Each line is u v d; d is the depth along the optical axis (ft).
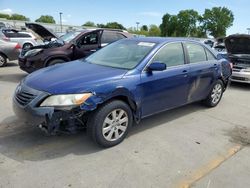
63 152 12.96
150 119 17.78
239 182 11.38
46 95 12.15
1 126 15.38
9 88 23.98
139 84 14.19
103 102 12.84
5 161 11.94
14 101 13.42
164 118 18.13
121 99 13.85
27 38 54.75
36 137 14.28
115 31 29.73
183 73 16.87
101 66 15.23
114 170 11.73
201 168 12.25
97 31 28.32
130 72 14.14
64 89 12.21
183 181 11.23
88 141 14.11
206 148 14.19
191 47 18.26
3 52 36.04
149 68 14.78
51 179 10.90
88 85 12.55
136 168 11.96
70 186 10.55
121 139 14.06
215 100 21.04
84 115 12.67
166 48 16.30
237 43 30.17
